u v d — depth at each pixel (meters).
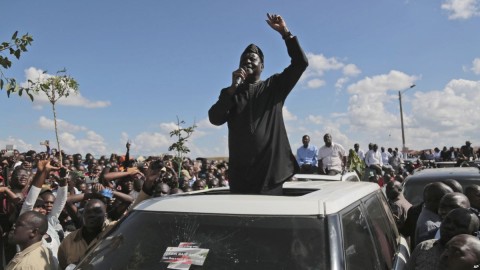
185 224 2.79
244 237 2.63
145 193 4.52
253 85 3.66
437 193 4.31
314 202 2.76
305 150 11.47
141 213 3.00
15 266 3.53
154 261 2.64
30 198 4.58
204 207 2.85
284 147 3.61
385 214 4.00
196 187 8.85
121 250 2.79
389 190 5.97
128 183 7.13
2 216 5.16
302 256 2.50
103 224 4.22
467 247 2.55
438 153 24.80
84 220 4.09
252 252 2.56
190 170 12.75
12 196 5.21
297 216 2.67
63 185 4.88
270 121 3.57
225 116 3.62
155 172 4.53
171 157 12.04
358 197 3.29
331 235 2.57
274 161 3.53
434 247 3.40
